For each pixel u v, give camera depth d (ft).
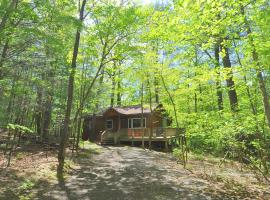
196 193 34.94
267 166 44.27
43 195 32.09
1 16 33.86
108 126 123.03
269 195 33.86
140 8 50.88
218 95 76.13
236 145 43.50
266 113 34.65
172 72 60.49
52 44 38.93
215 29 28.81
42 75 55.47
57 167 44.68
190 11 26.63
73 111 85.35
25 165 44.39
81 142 91.81
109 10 50.34
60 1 47.42
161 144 95.96
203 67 45.34
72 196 32.63
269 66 32.78
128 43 53.57
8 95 48.06
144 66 68.39
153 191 35.91
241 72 35.91
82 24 40.09
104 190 35.88
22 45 43.14
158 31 31.94
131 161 60.95
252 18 30.14
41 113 76.18
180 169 52.37
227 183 40.34
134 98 100.27
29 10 34.86
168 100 80.94
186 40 32.89
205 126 48.32
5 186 32.78
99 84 84.43
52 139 78.28
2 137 66.85
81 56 57.57
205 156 67.41
